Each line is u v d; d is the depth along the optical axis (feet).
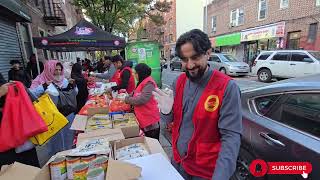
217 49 83.15
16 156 8.50
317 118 6.72
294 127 7.27
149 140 7.47
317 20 46.21
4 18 25.48
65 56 68.44
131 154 6.64
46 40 23.35
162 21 82.99
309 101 7.11
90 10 61.72
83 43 23.85
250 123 8.59
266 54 42.39
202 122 4.95
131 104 10.55
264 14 59.57
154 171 5.39
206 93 4.86
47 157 12.78
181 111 5.40
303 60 37.22
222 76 4.86
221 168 4.35
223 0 76.59
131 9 68.13
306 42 48.93
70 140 12.62
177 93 5.51
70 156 5.20
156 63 31.58
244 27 67.21
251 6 63.31
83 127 9.14
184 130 5.46
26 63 31.27
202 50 4.59
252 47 65.46
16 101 7.88
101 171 4.72
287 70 38.83
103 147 6.01
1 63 23.20
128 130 8.71
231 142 4.49
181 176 5.23
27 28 34.32
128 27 88.22
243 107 9.29
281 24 53.78
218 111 4.77
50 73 12.46
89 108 10.91
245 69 49.34
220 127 4.71
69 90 12.90
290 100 7.72
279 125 7.71
